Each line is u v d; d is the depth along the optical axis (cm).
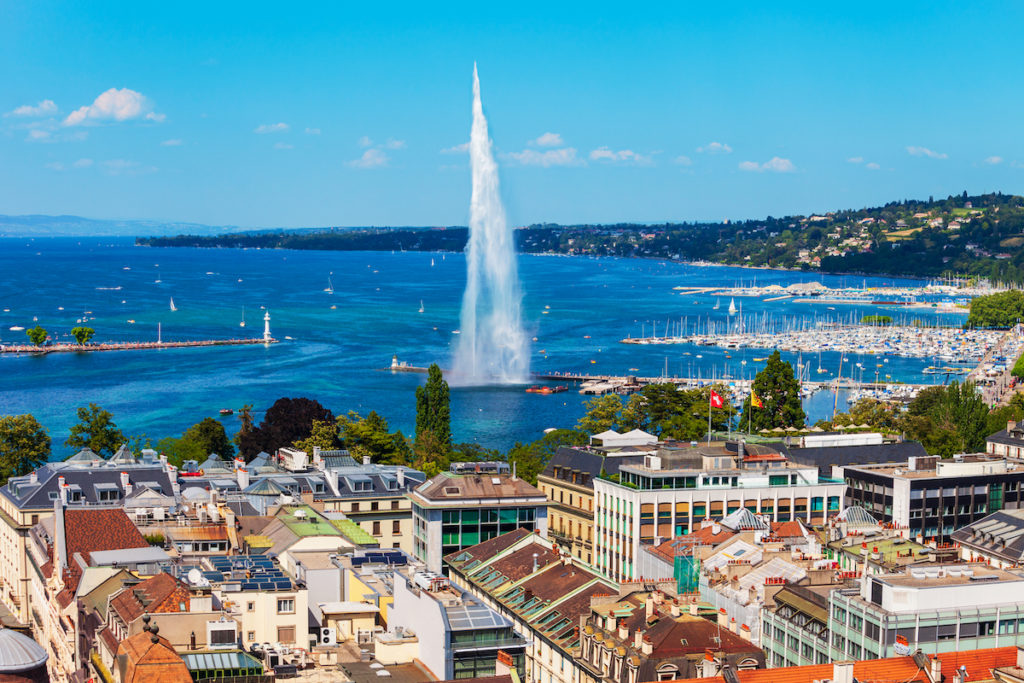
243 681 15512
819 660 18388
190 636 16275
